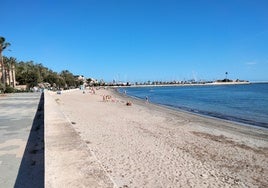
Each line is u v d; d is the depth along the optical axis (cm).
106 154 1113
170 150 1234
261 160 1148
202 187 814
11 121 1681
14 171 782
